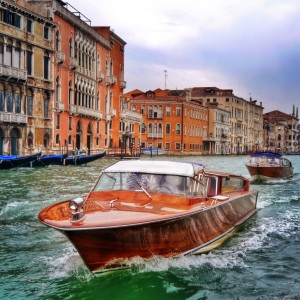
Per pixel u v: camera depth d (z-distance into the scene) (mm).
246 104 105312
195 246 8109
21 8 32312
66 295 6469
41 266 7566
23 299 6316
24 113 33406
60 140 38750
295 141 141750
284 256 8500
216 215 8852
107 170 8547
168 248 7484
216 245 9031
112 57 52688
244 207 11234
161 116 71250
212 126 84000
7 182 19359
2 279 7008
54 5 36812
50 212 7406
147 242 7121
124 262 7070
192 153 76312
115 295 6500
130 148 57688
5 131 31000
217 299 6480
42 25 35438
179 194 8133
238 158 67375
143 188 8203
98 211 7391
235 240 9711
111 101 52500
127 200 8031
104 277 7035
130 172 8414
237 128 99062
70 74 40625
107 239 6699
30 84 33875
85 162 34094
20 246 8695
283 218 12133
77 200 6695
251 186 21547
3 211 11961
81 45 43188
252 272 7551
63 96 39281
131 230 6781
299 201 15398
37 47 34812
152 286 6793
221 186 10305
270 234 10258
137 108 71562
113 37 52562
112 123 52906
